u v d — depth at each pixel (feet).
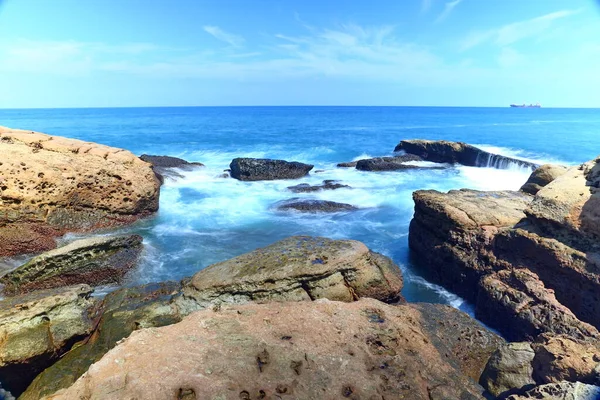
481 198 36.58
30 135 40.06
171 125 210.38
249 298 22.16
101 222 39.29
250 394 13.64
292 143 127.44
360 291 23.56
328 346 16.30
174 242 38.17
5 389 19.33
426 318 23.09
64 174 37.35
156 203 45.55
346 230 44.09
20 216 34.58
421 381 15.74
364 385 14.66
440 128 189.16
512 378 18.15
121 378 13.71
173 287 24.58
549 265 25.91
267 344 15.93
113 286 29.78
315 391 14.10
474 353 21.36
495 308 26.81
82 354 19.89
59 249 27.91
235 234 41.47
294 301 20.75
